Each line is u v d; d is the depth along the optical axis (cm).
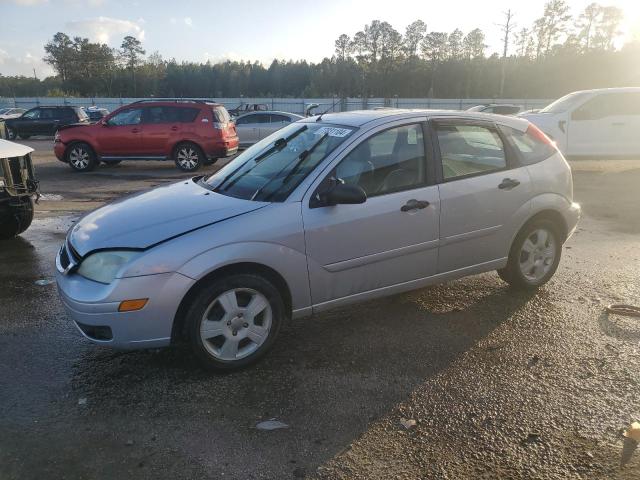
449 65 9338
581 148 1262
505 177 461
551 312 462
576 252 638
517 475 267
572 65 8419
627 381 351
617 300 488
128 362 384
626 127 1260
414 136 427
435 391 343
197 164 1421
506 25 5753
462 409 323
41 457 283
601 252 638
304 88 11362
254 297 365
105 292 333
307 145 425
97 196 1050
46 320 455
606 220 808
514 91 8862
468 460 279
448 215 431
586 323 439
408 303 486
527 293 505
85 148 1410
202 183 454
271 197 380
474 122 460
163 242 340
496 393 339
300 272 376
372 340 414
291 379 359
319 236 378
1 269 584
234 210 367
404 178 417
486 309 470
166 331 343
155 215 372
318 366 376
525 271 495
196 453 286
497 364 376
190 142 1406
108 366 378
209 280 350
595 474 268
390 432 302
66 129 1415
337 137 411
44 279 554
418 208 415
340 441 295
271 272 371
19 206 650
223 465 277
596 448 287
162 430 306
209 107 1420
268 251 360
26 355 395
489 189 450
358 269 400
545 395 337
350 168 396
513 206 465
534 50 9238
